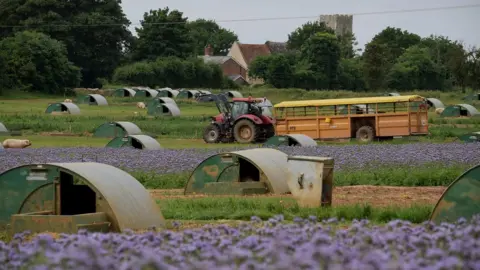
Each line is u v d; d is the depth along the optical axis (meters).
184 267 18.28
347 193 48.09
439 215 33.38
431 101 164.00
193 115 144.00
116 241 22.19
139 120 131.25
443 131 108.38
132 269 17.31
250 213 38.03
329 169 40.19
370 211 36.81
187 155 67.31
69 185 36.16
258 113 103.75
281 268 16.98
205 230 26.61
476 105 181.00
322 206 39.53
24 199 34.84
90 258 17.97
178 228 33.31
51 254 19.25
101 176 34.00
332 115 103.62
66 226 32.19
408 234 22.22
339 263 17.88
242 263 18.34
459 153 67.25
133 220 33.03
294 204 40.62
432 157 63.88
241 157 48.59
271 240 21.31
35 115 135.38
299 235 21.80
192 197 46.62
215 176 49.28
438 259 18.27
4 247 22.52
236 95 189.62
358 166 60.22
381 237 21.33
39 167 34.69
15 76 190.62
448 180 53.84
